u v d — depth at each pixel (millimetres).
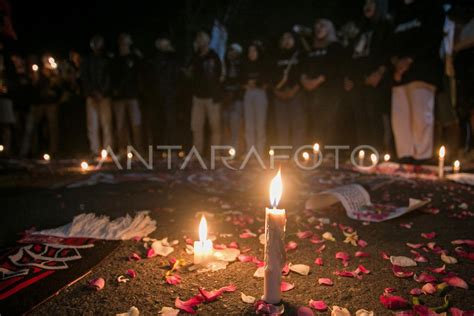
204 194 3994
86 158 7969
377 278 1836
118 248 2248
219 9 11445
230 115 8117
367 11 6504
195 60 7789
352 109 7266
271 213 1501
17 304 1576
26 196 3885
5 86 8531
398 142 5863
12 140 9562
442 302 1580
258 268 1925
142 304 1589
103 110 8125
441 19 5359
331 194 3170
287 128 7543
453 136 6438
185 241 2414
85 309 1542
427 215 3010
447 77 6141
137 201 3660
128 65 8141
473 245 2266
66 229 2543
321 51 6895
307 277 1853
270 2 11281
